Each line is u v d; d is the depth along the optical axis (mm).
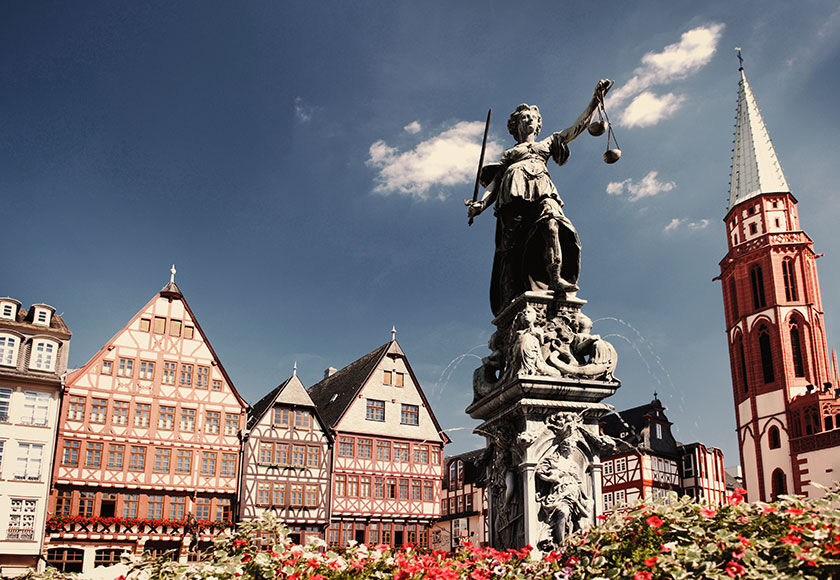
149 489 35094
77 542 33188
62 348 35125
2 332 33656
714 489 53531
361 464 40125
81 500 34000
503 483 6262
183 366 37156
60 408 34375
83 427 34500
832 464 52594
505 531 6227
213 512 36375
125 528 34031
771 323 60062
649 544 4223
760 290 61906
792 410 56812
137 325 36656
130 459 35062
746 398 61031
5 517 31953
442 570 4613
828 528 3877
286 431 38406
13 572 31375
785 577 3559
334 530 38781
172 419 36344
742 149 67125
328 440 39250
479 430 6668
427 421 42594
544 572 4457
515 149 7129
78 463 34062
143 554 5324
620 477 51812
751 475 59219
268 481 37250
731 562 3736
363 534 39625
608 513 4941
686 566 3887
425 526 41156
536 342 6230
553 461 5957
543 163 7051
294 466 37906
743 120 68375
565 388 6047
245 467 36875
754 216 63406
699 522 4305
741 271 63406
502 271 7195
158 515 35188
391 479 40688
